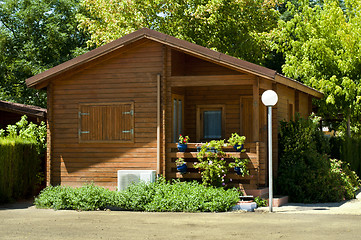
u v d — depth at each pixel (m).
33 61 35.88
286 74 25.33
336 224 11.62
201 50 15.93
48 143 17.47
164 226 11.40
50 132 17.45
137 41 16.75
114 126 17.02
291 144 17.66
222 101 18.91
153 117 16.67
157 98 16.59
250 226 11.34
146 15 28.48
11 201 16.95
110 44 16.73
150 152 16.66
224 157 15.83
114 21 28.16
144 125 16.73
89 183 17.14
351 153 23.08
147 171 16.06
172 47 16.39
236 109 18.81
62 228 11.27
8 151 16.84
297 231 10.64
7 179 16.78
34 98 36.41
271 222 11.96
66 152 17.42
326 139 20.80
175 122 17.70
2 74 36.47
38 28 36.84
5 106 19.61
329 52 23.98
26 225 11.78
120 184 16.17
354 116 25.34
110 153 17.03
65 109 17.48
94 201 14.68
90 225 11.66
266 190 16.20
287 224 11.63
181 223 11.84
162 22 28.97
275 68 35.28
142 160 16.73
